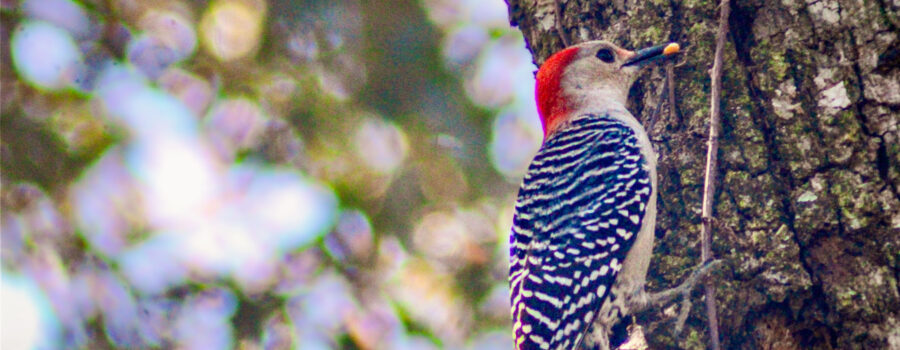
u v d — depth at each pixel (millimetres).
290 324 12531
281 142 13086
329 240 12852
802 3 7797
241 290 12570
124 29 13289
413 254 12984
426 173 13188
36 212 12820
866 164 7387
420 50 13453
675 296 7891
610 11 9062
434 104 13312
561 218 8719
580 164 8867
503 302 12898
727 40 8133
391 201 13000
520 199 9172
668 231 8344
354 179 13062
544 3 9602
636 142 8609
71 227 12758
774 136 7797
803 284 7469
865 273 7281
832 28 7652
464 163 13195
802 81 7727
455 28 13711
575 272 8445
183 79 13250
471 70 13547
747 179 7828
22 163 12781
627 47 8883
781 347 7609
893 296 7164
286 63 13398
